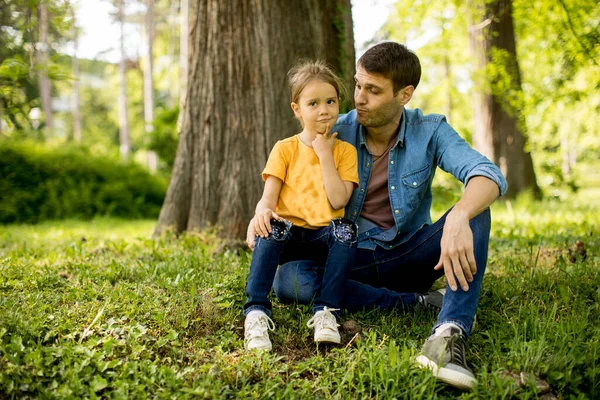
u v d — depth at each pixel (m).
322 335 2.47
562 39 5.95
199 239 4.62
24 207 11.15
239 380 2.26
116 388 2.17
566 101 6.95
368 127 2.82
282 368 2.36
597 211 7.86
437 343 2.24
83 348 2.33
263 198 2.75
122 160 14.78
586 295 3.10
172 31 31.67
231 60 4.80
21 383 2.14
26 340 2.43
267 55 4.75
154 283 3.28
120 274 3.51
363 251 2.88
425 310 2.89
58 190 12.07
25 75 4.20
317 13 4.89
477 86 9.73
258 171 4.77
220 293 3.03
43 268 3.66
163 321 2.63
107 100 41.12
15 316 2.57
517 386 2.17
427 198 2.99
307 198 2.74
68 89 37.44
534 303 2.98
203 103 4.90
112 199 12.80
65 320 2.63
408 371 2.25
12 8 4.31
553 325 2.61
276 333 2.66
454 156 2.70
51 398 2.08
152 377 2.20
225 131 4.83
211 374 2.25
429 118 2.88
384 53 2.68
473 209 2.41
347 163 2.80
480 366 2.37
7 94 4.27
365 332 2.67
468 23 9.53
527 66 11.14
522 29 8.41
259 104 4.76
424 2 9.20
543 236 5.08
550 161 15.75
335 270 2.60
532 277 3.34
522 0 6.87
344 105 4.84
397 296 2.90
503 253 4.38
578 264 3.62
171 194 4.98
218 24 4.82
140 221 11.34
